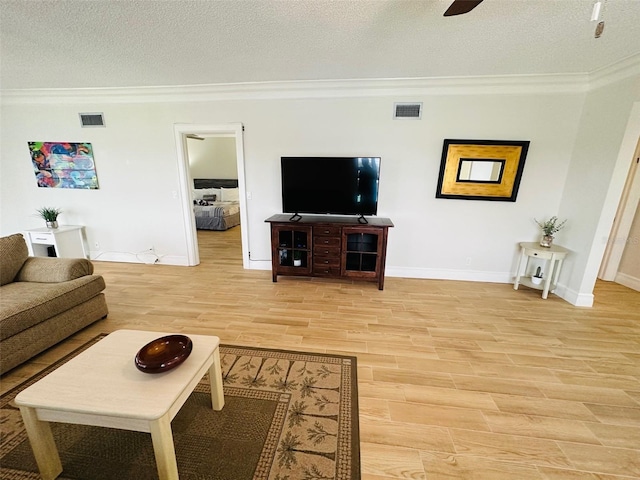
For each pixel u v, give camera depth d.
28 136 3.93
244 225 3.91
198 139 8.37
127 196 4.04
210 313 2.76
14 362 1.89
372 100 3.32
